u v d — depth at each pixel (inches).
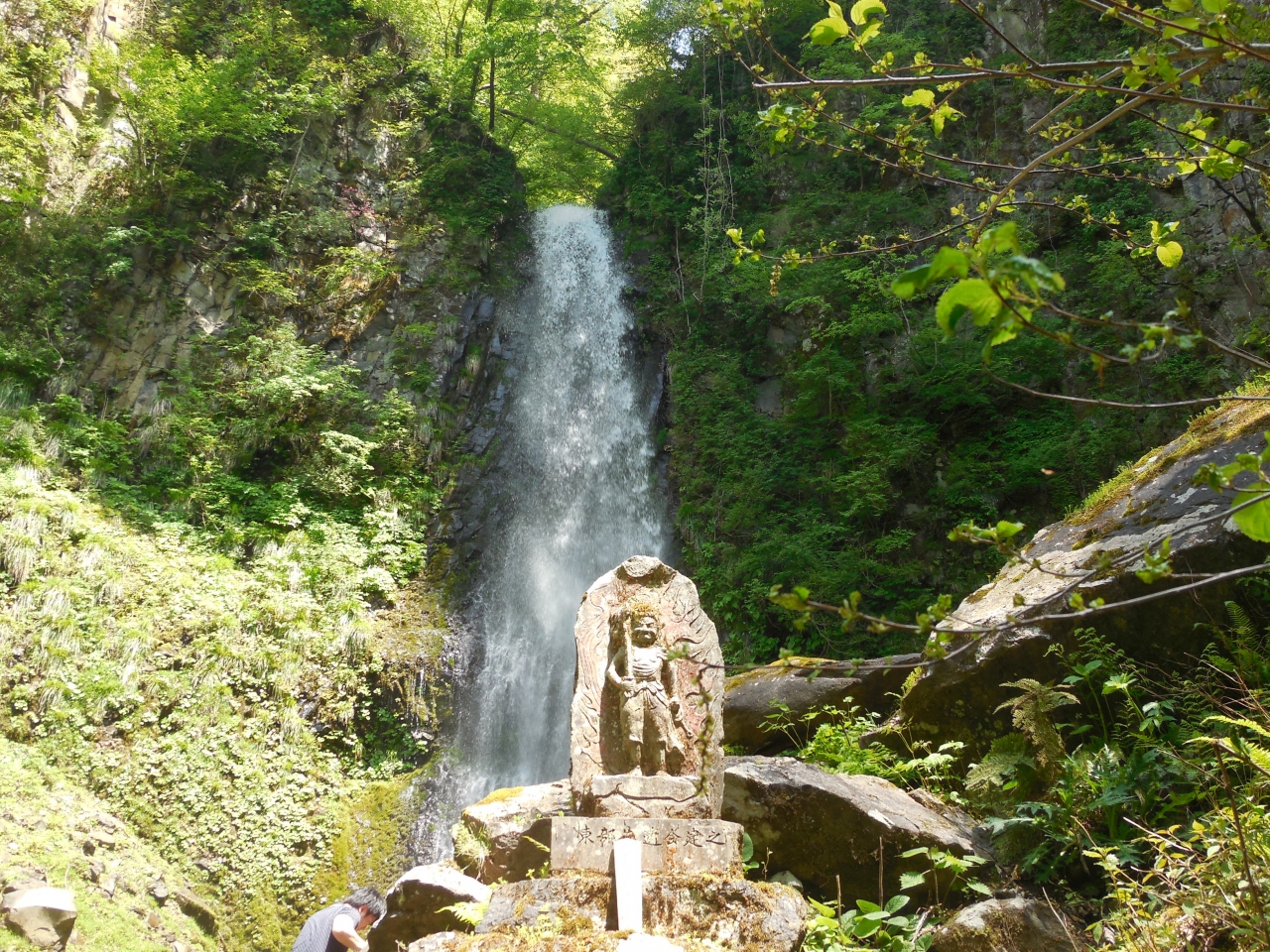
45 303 682.2
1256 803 165.9
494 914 192.9
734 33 161.5
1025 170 160.1
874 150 810.8
